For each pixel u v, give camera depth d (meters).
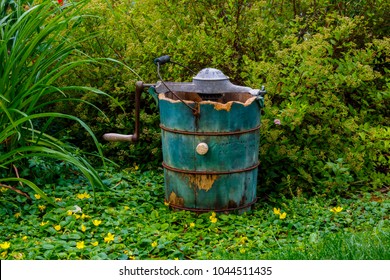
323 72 3.10
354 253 2.49
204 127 2.80
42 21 2.95
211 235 2.74
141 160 3.40
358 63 3.12
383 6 3.40
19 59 2.96
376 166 3.35
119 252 2.59
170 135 2.87
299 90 3.12
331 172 3.19
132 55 3.36
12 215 2.84
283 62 3.12
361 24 3.30
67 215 2.80
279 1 3.44
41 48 3.06
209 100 2.91
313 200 2.99
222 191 2.86
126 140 3.03
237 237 2.74
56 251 2.57
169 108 2.84
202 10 3.38
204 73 2.89
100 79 3.41
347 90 3.32
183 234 2.76
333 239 2.59
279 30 3.39
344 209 2.94
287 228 2.78
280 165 3.16
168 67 3.34
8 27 2.96
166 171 2.93
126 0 3.49
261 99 2.84
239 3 3.29
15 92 2.98
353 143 3.26
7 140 3.01
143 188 3.10
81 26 3.35
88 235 2.69
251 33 3.28
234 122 2.81
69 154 3.01
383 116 3.42
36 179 3.04
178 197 2.90
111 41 3.39
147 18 3.41
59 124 3.48
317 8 3.36
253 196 2.95
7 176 3.03
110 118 3.42
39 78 3.04
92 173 2.87
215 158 2.83
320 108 3.13
